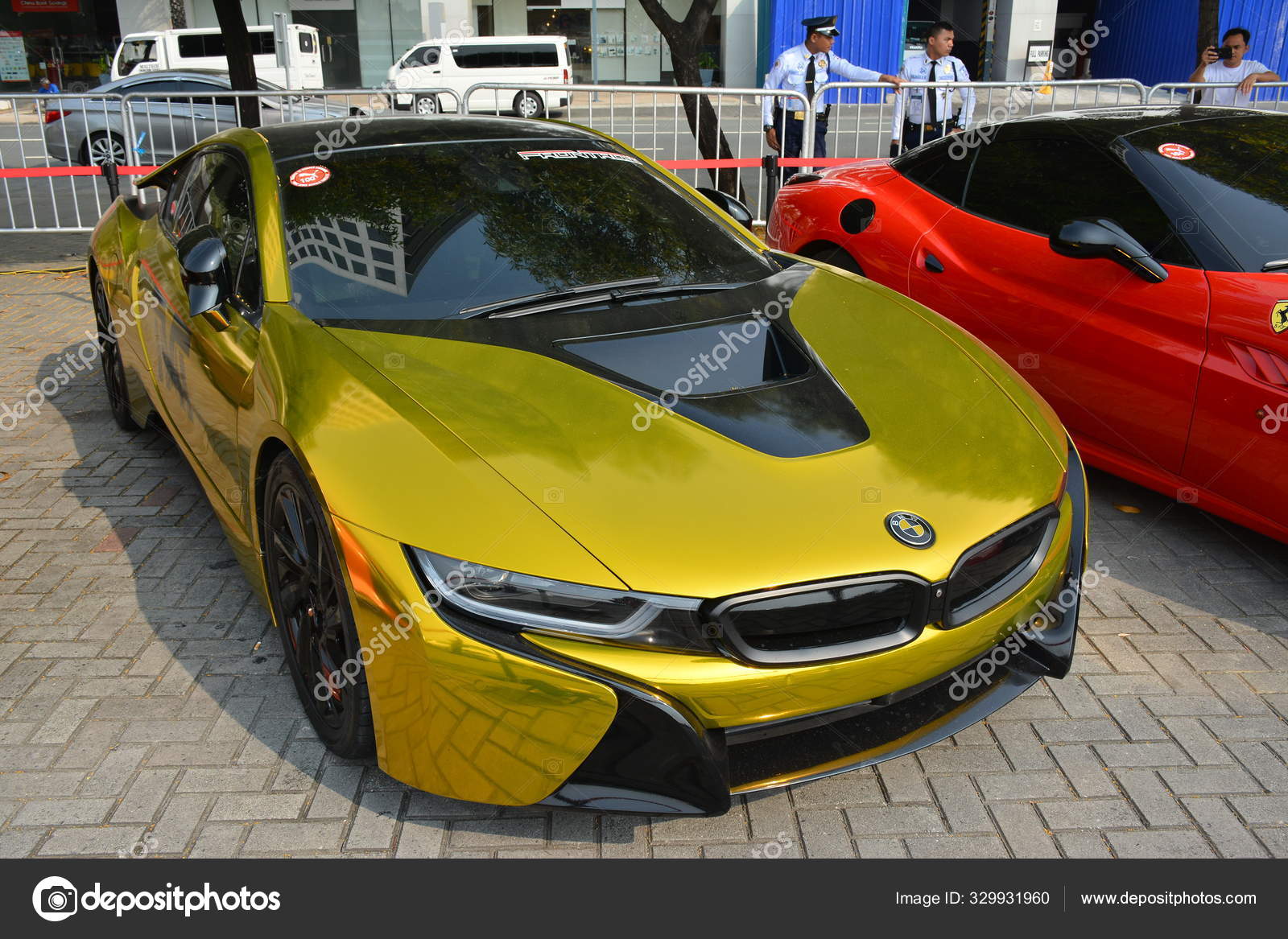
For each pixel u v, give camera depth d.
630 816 2.10
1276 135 3.96
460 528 2.04
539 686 1.98
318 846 2.24
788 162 8.83
